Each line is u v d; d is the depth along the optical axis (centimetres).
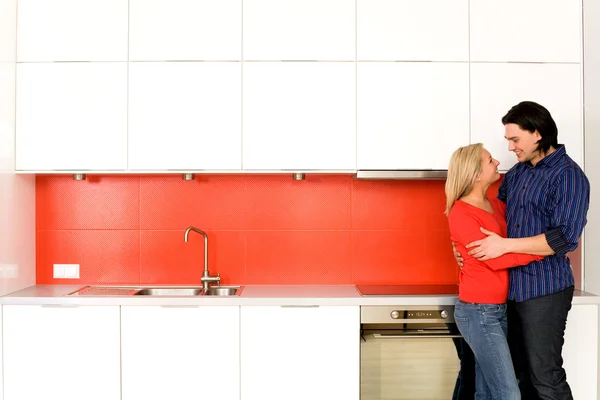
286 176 332
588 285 300
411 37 299
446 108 299
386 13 299
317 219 332
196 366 283
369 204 332
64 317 283
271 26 299
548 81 300
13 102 300
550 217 251
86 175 331
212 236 332
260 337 282
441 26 299
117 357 283
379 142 299
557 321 250
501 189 284
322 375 282
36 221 332
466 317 257
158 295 298
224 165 299
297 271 332
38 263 332
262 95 299
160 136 299
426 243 332
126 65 299
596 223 295
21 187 313
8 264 298
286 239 332
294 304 282
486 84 300
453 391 282
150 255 332
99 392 283
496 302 253
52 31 300
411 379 282
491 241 247
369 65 299
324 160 299
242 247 332
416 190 332
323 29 299
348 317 282
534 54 300
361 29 299
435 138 299
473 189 261
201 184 332
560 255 252
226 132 299
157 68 299
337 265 332
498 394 253
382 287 317
